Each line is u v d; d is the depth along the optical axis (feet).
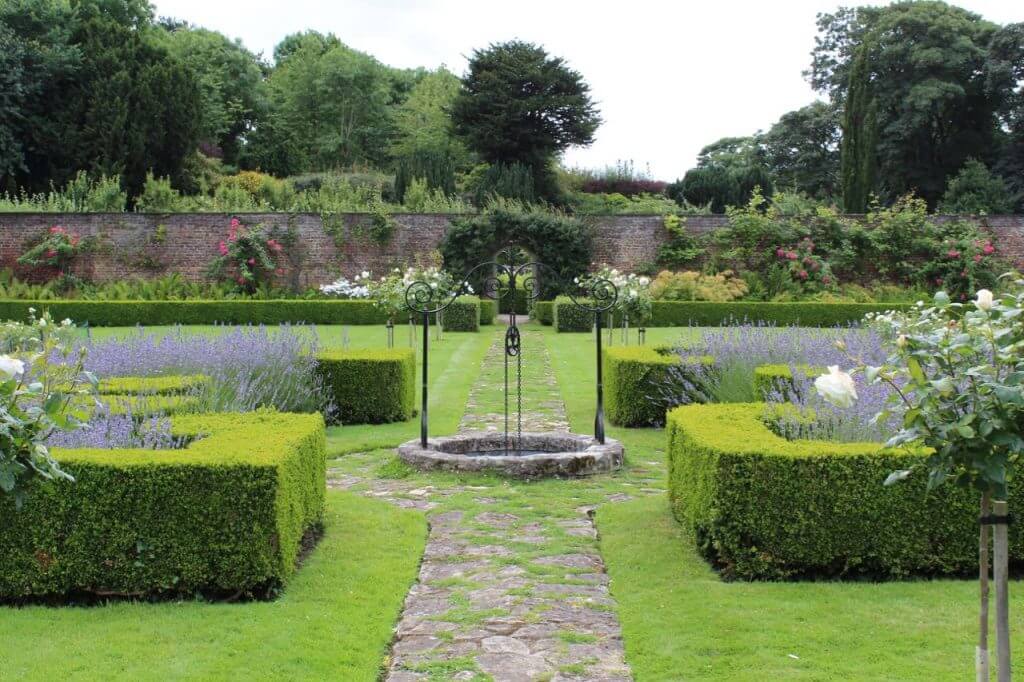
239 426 16.10
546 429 27.50
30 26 99.86
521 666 10.85
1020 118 102.94
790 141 120.16
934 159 109.60
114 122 98.32
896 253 74.95
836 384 8.55
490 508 18.25
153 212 74.23
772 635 11.43
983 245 73.97
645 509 17.66
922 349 8.52
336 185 104.83
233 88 130.41
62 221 73.56
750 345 27.48
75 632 11.62
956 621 11.73
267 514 12.82
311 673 10.52
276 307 64.85
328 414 28.14
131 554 12.77
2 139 93.56
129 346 26.76
